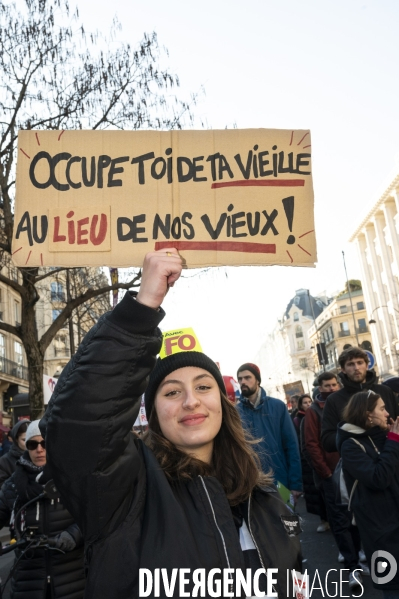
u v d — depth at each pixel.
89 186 2.85
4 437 14.16
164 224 2.84
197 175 2.90
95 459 1.55
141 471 1.75
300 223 2.88
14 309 39.44
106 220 2.82
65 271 16.06
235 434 1.97
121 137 2.90
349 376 5.76
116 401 1.57
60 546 3.30
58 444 1.56
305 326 124.12
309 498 8.27
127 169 2.88
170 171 2.89
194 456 1.91
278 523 1.85
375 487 3.81
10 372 37.38
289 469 5.45
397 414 5.68
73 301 12.73
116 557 1.59
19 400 25.55
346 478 4.08
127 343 1.58
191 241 2.82
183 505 1.71
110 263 2.78
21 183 2.84
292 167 2.93
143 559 1.57
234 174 2.90
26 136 2.88
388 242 70.88
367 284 78.19
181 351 1.95
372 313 75.06
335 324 90.69
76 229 2.80
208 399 1.92
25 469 3.63
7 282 12.09
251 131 2.95
